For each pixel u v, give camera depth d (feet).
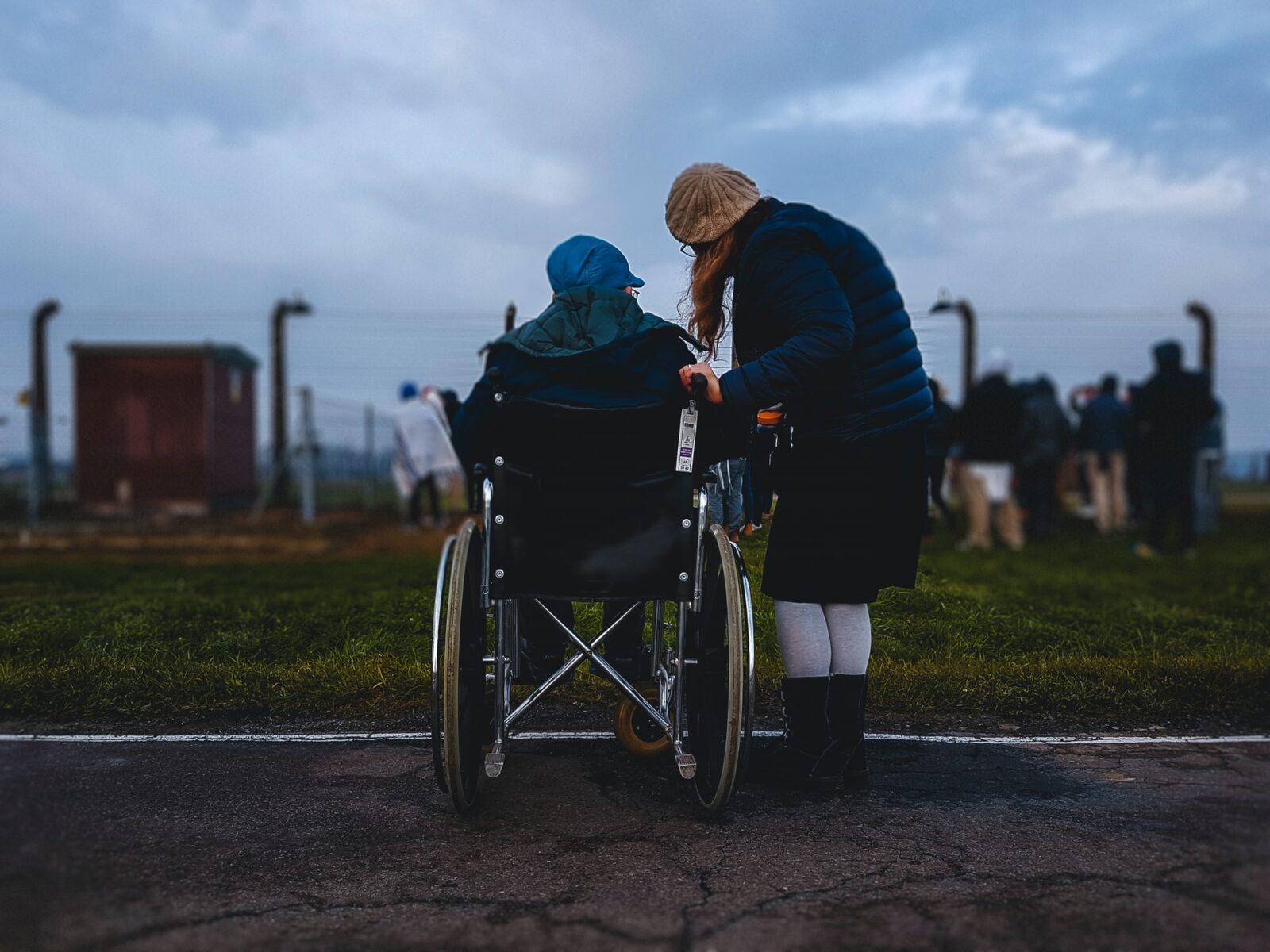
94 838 8.36
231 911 6.99
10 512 46.85
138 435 53.01
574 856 8.07
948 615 16.05
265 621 16.94
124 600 19.49
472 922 6.85
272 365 59.11
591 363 8.37
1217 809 9.12
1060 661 13.76
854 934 6.64
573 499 8.61
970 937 6.58
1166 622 17.19
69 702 12.39
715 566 9.17
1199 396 29.66
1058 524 44.70
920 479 9.86
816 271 8.87
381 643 15.19
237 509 55.47
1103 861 7.88
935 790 9.74
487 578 8.82
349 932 6.68
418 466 42.14
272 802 9.31
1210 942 6.45
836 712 9.75
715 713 9.03
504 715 8.93
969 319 60.08
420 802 9.36
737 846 8.28
